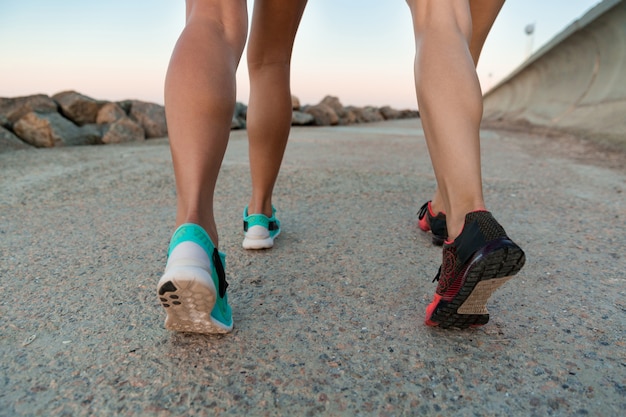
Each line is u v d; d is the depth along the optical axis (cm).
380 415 83
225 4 108
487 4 154
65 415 83
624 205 239
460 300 96
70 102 557
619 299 130
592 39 763
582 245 177
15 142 471
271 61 156
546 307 125
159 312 122
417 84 105
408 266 155
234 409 84
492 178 315
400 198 257
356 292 134
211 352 102
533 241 182
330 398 88
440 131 99
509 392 89
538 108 1132
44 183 286
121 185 283
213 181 102
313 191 271
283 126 160
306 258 162
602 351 103
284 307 125
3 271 151
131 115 642
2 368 97
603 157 430
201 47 101
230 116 104
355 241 181
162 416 83
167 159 385
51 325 115
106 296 132
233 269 152
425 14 110
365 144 546
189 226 92
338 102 1259
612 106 610
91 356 101
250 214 173
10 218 213
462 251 93
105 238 185
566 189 280
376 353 102
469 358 100
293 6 146
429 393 89
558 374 94
